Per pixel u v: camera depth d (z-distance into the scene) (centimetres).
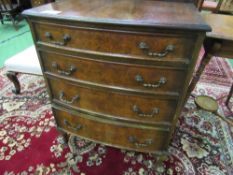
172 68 71
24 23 342
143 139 96
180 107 82
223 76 202
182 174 109
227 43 83
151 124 90
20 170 111
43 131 136
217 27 88
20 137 131
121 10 82
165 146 97
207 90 179
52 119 146
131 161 116
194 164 114
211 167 112
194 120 146
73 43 77
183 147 125
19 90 172
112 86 83
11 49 249
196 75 98
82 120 102
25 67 147
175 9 87
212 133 135
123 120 92
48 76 94
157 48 68
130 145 101
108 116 94
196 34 62
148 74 75
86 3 97
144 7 90
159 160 108
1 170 110
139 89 80
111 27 67
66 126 111
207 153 121
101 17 70
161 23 62
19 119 146
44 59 90
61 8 85
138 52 70
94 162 115
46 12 76
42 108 157
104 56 75
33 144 126
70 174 109
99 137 105
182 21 66
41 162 115
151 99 82
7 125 140
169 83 76
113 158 118
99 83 84
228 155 119
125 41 69
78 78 87
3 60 224
